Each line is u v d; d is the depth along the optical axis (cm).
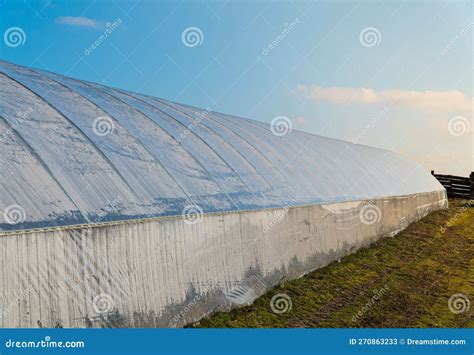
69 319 683
